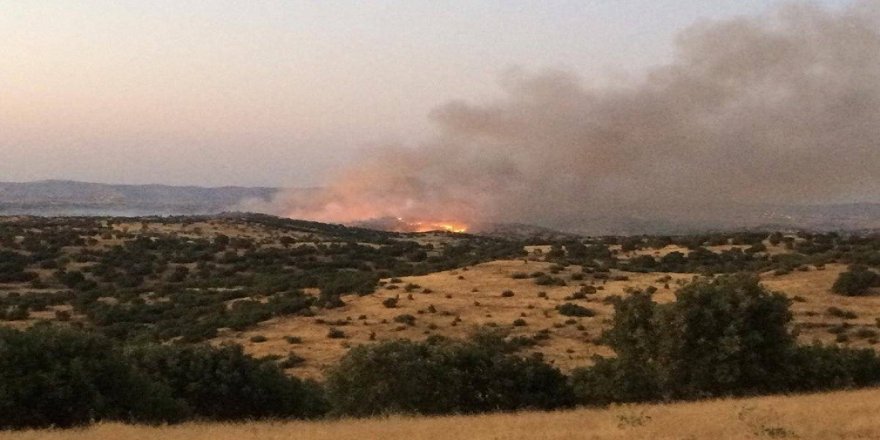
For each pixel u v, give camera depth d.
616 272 93.38
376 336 66.69
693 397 32.44
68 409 26.64
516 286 85.94
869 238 105.38
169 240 123.12
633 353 34.41
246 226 147.88
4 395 25.38
